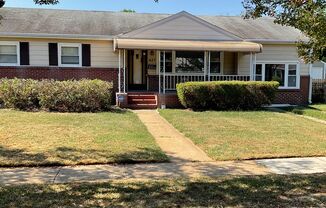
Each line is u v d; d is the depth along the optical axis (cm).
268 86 1697
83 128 1080
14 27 1791
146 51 2008
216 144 907
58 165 711
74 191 535
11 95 1516
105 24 1994
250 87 1680
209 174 663
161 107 1736
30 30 1769
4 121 1174
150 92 1848
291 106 1898
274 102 1992
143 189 546
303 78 2031
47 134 982
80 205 470
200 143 916
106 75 1859
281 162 759
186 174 662
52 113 1412
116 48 1712
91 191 535
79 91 1509
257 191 539
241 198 504
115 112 1505
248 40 1928
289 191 541
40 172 664
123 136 974
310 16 589
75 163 718
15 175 641
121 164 727
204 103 1645
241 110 1641
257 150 848
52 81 1577
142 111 1627
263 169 704
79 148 834
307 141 955
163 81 1838
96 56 1850
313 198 507
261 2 638
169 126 1202
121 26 1978
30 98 1526
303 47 720
